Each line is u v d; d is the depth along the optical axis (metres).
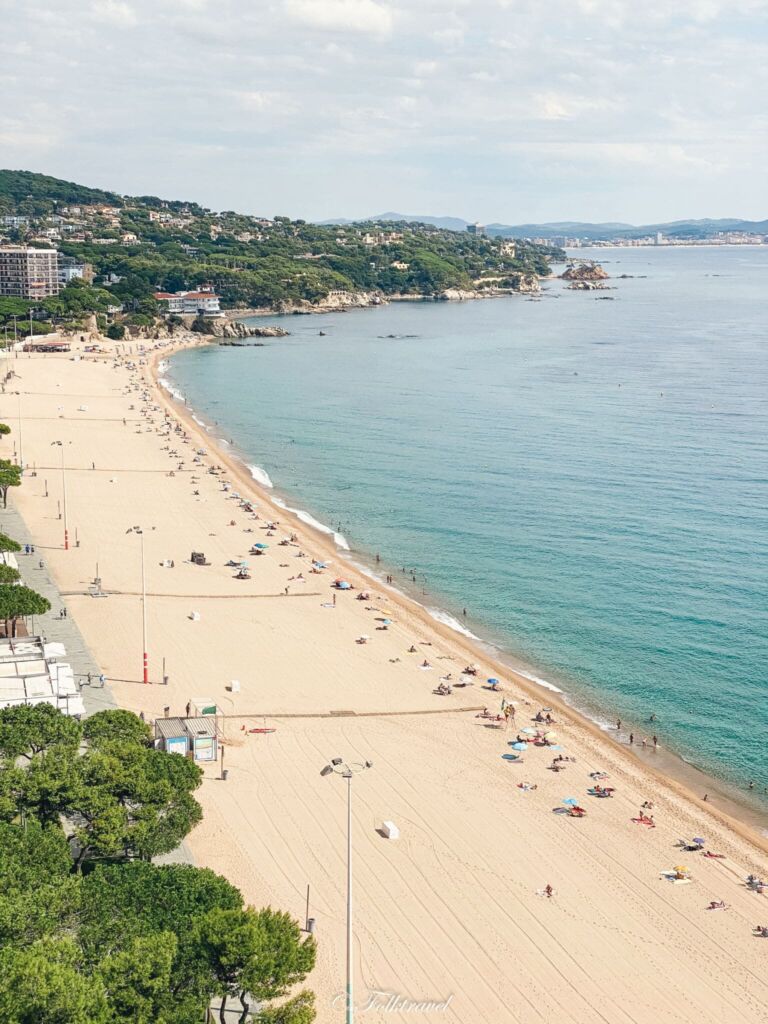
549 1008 67.56
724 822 92.12
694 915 78.25
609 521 181.50
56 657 108.69
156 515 182.75
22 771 75.88
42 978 51.38
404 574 156.88
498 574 156.12
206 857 81.44
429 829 87.69
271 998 58.38
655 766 102.25
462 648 128.88
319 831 86.38
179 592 143.75
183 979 55.94
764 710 113.38
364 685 116.38
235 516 184.75
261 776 94.81
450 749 102.50
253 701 110.31
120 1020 52.06
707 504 190.62
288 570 155.75
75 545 162.50
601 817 91.44
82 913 61.28
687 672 122.44
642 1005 68.38
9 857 64.25
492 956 72.25
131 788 76.19
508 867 83.00
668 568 156.75
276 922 59.75
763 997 69.62
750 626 134.38
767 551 163.25
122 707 106.00
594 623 137.00
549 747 103.75
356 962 70.62
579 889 80.62
